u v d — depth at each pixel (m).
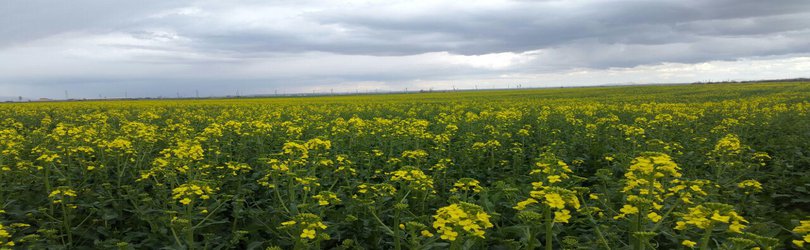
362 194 7.78
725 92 53.62
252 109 31.48
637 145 12.55
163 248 6.24
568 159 11.83
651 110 23.27
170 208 7.73
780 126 17.00
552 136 15.51
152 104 44.81
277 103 46.41
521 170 11.34
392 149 12.95
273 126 16.50
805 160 11.15
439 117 21.70
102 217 7.29
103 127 15.73
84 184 8.98
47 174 8.27
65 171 9.56
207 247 6.57
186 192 6.07
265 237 7.41
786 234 7.36
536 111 25.31
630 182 5.77
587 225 6.82
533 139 15.72
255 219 7.28
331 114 26.66
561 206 4.74
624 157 9.64
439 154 11.63
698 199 6.65
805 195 9.19
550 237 5.05
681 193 5.98
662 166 5.28
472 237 4.89
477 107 30.81
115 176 10.10
